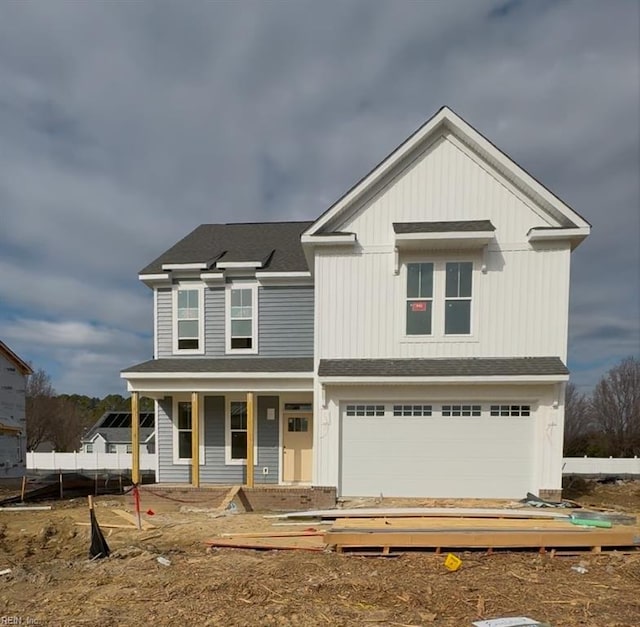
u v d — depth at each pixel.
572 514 8.73
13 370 22.14
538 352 11.03
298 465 13.21
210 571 6.20
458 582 5.76
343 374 10.77
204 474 13.40
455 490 10.92
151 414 43.47
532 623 4.58
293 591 5.46
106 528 9.44
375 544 6.94
